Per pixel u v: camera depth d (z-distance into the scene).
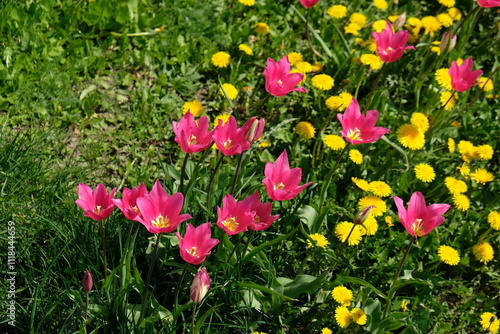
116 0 2.55
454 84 2.28
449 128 2.50
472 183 2.43
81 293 2.12
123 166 2.38
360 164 2.39
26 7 2.51
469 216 2.39
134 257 2.14
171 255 2.20
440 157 2.43
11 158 2.24
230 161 2.39
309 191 2.33
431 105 2.49
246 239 2.24
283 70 2.13
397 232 2.32
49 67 2.43
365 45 2.60
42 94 2.41
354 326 2.19
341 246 2.19
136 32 2.57
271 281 2.16
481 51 2.71
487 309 2.28
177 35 2.58
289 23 2.70
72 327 2.11
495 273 2.32
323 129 2.39
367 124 2.17
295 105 2.52
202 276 1.95
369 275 2.28
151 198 1.96
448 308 2.30
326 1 2.72
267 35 2.66
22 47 2.46
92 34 2.54
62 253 2.17
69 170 2.29
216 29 2.61
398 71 2.62
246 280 2.18
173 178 2.31
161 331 2.09
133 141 2.42
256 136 2.05
